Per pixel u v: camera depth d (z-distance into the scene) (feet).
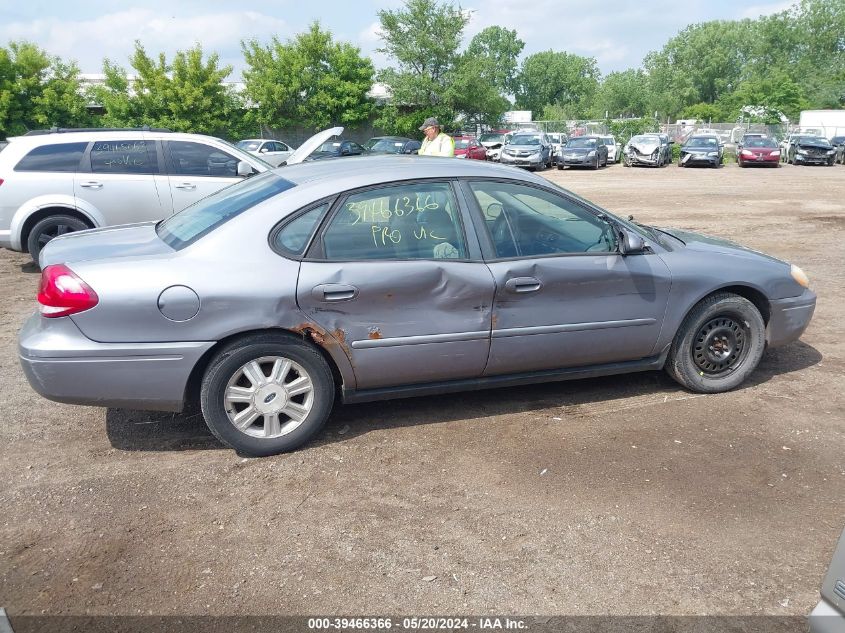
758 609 8.82
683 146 104.53
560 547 10.02
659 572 9.51
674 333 14.69
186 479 11.93
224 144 29.07
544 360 13.91
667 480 11.81
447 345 13.07
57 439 13.44
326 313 12.28
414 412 14.55
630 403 14.96
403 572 9.51
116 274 11.55
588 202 14.28
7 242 27.09
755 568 9.59
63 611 8.79
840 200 54.65
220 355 12.00
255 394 12.35
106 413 14.65
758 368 17.12
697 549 9.99
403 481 11.82
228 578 9.41
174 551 9.98
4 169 26.68
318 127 124.06
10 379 16.57
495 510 10.94
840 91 252.01
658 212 47.52
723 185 70.03
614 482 11.74
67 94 104.12
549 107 297.94
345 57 121.60
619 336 14.24
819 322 21.16
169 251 12.31
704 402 15.01
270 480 11.89
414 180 13.10
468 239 13.17
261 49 118.93
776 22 299.99
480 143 104.73
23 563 9.72
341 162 14.57
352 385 12.92
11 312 22.66
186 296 11.62
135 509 11.02
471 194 13.38
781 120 156.66
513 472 12.09
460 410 14.62
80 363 11.51
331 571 9.54
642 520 10.67
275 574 9.48
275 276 11.99
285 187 12.99
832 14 292.40
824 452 12.78
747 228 39.91
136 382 11.80
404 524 10.60
